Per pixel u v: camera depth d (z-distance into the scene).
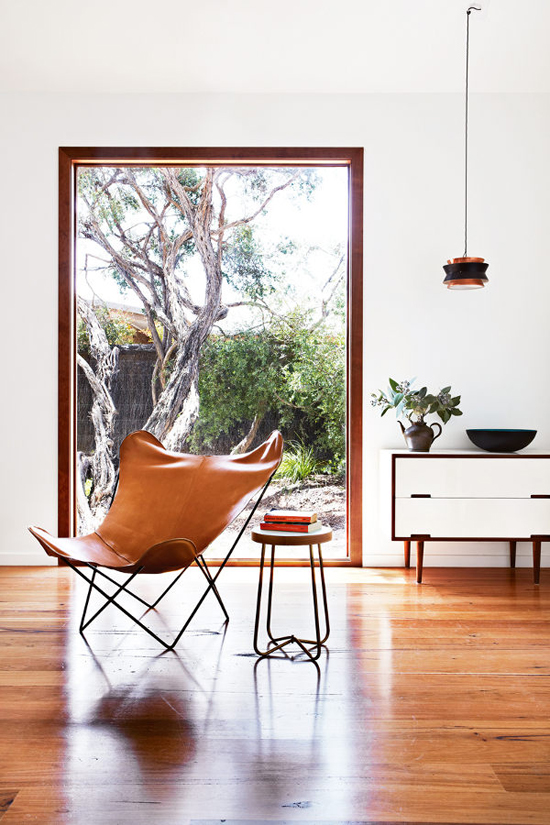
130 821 1.57
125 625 2.96
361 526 4.14
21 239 4.13
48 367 4.14
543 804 1.64
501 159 4.13
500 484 3.73
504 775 1.77
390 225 4.13
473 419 4.15
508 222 4.14
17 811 1.61
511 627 2.96
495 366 4.16
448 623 3.01
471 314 4.14
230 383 4.28
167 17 3.37
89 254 4.27
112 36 3.52
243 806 1.63
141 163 4.20
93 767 1.80
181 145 4.12
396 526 3.74
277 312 4.27
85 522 4.26
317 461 4.27
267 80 3.97
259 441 4.28
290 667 2.49
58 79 3.96
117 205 4.27
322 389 4.27
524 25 3.44
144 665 2.50
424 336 4.15
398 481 3.73
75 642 2.75
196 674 2.42
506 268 4.14
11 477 4.14
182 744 1.92
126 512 3.01
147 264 4.28
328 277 4.27
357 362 4.14
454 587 3.65
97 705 2.17
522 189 4.13
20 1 3.25
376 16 3.36
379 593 3.52
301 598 3.42
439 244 4.14
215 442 4.28
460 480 3.73
